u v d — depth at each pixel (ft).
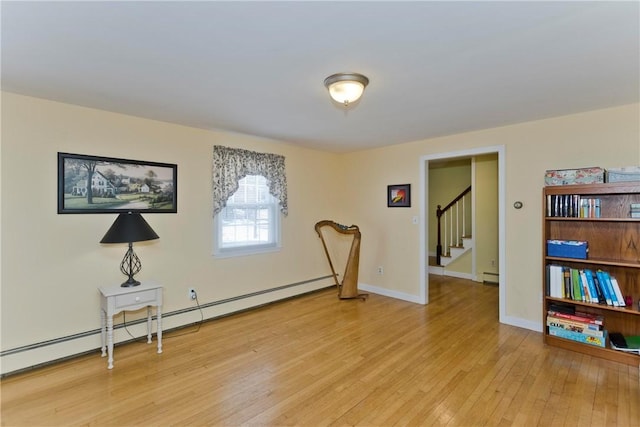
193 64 6.57
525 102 8.96
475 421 6.32
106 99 8.61
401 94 8.29
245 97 8.48
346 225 17.16
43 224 8.61
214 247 12.21
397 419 6.40
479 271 18.48
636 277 9.09
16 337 8.23
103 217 9.61
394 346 9.75
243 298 13.16
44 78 7.25
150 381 7.79
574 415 6.46
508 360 8.80
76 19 4.94
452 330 11.02
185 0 4.48
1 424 6.23
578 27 5.23
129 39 5.58
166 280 10.97
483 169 18.24
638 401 6.89
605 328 9.60
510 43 5.76
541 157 10.73
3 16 4.82
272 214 14.40
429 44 5.79
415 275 14.39
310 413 6.61
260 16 4.90
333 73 7.00
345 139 13.66
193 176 11.61
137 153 10.25
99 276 9.55
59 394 7.24
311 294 15.79
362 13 4.84
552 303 10.17
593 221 9.43
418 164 14.10
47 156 8.64
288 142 14.25
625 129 9.21
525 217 11.10
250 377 7.98
